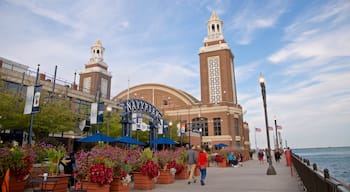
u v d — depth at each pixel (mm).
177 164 16656
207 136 72375
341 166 55531
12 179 10758
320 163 71500
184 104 83688
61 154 11430
